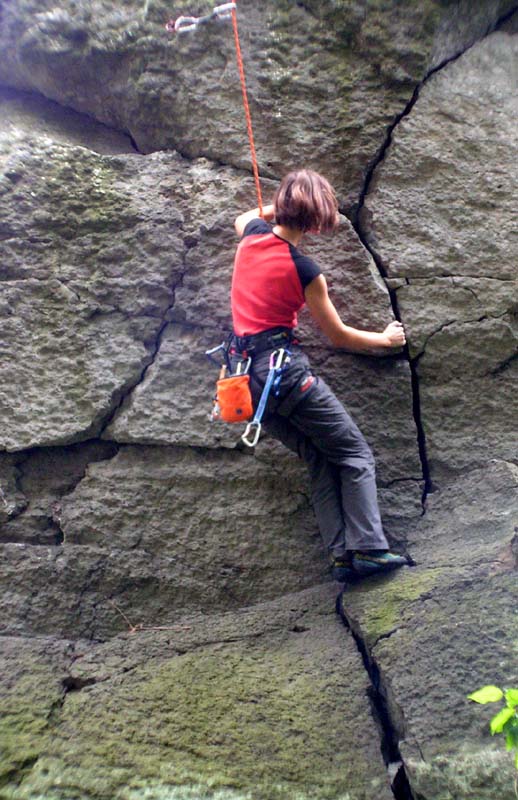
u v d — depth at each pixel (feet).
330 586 9.76
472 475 10.25
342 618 9.25
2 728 7.70
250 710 8.00
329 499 9.23
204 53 11.07
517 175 11.07
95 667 8.75
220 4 11.02
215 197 10.74
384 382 10.38
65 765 7.34
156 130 11.40
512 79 11.64
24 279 10.46
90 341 10.33
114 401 10.24
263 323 8.77
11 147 10.89
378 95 10.96
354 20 10.90
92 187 10.68
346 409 10.28
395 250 10.71
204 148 11.04
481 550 9.09
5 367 10.18
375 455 10.27
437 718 7.61
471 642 8.08
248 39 11.03
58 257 10.53
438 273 10.71
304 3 11.01
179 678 8.43
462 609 8.40
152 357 10.46
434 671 7.97
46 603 9.61
